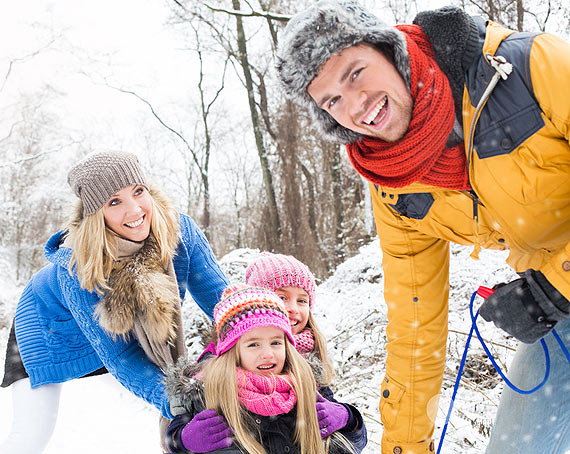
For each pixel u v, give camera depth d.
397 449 2.55
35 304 3.10
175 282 2.92
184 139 26.33
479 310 1.99
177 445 2.36
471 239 2.30
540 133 1.86
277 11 19.25
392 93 2.04
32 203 29.09
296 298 2.93
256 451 2.25
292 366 2.45
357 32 1.99
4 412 4.99
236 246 27.41
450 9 1.99
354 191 19.78
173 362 2.86
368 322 5.43
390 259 2.54
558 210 1.96
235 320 2.46
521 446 2.16
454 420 3.58
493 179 1.99
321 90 2.12
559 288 1.80
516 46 1.92
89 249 2.75
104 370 3.25
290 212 19.72
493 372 4.18
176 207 3.10
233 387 2.34
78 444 4.25
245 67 21.31
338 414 2.50
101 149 2.89
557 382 2.11
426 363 2.51
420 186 2.21
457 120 2.04
